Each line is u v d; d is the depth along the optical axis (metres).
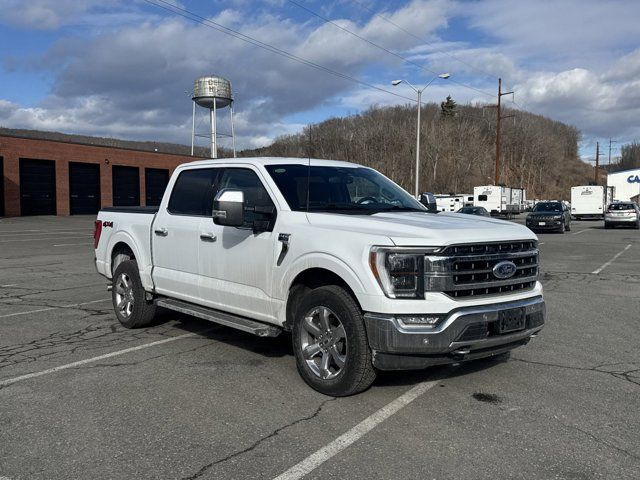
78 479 3.34
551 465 3.49
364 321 4.35
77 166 43.31
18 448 3.75
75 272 12.78
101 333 6.89
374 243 4.28
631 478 3.34
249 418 4.23
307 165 5.79
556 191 128.62
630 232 29.95
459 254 4.31
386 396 4.68
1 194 39.12
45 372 5.34
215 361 5.67
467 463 3.52
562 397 4.68
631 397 4.69
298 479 3.33
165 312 7.76
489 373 5.30
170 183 6.62
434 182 85.94
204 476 3.37
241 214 4.98
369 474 3.38
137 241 6.91
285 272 4.93
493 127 123.38
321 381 4.70
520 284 4.77
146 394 4.74
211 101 42.66
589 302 9.12
